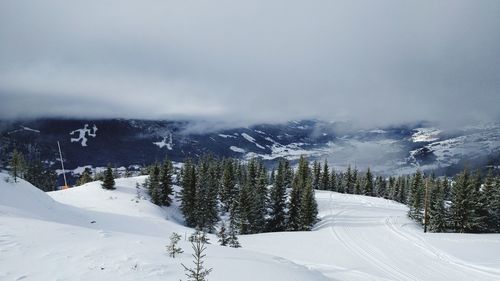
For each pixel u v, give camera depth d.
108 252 14.03
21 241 14.30
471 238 37.53
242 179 91.94
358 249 35.56
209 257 15.88
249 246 39.03
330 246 37.56
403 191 112.25
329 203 78.00
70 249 13.98
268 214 69.81
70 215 32.16
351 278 24.17
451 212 49.44
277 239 42.41
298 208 60.53
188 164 79.69
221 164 97.94
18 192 31.00
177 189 81.06
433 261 29.86
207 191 62.34
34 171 113.94
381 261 30.56
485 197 50.09
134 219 41.03
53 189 120.50
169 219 59.66
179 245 17.59
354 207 73.06
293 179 88.62
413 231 44.56
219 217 66.50
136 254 14.12
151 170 72.19
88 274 11.57
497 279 24.77
